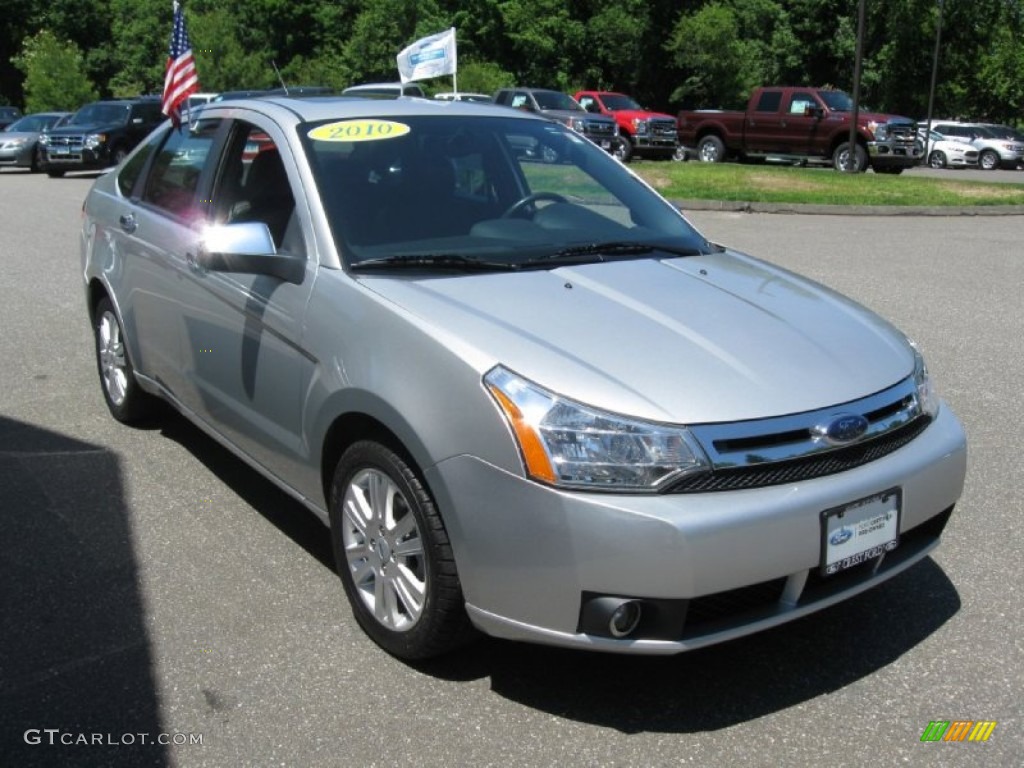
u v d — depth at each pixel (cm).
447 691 319
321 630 356
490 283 346
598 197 441
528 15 4384
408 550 323
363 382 321
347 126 416
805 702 313
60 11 5997
